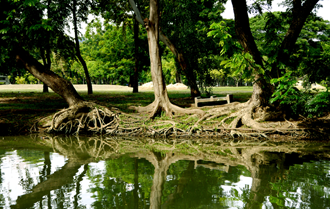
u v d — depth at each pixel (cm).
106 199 468
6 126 1276
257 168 659
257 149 898
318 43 1135
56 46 2392
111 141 1093
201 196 478
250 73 888
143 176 602
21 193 500
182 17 1648
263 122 1155
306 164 693
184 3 1585
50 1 1814
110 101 1945
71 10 2288
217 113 1270
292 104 1131
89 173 627
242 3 1048
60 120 1288
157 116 1345
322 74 1109
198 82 1989
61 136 1218
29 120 1349
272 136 1102
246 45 1084
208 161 736
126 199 466
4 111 1463
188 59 1806
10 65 1550
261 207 426
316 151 855
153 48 1341
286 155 801
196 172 629
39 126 1316
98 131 1299
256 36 2658
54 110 1517
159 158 779
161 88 1358
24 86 4866
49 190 515
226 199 466
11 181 569
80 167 682
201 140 1102
